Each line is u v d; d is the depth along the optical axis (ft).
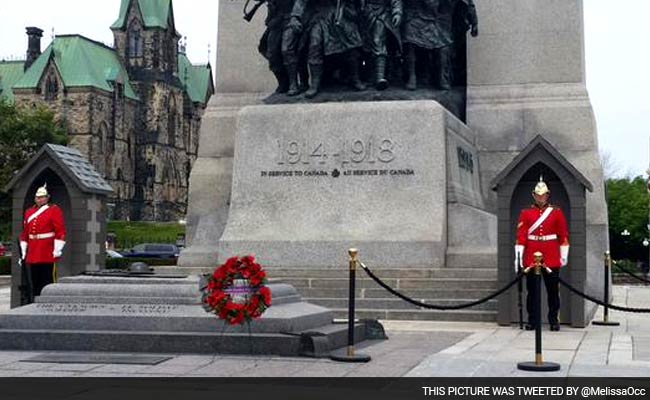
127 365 36.06
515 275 53.83
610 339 46.03
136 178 441.27
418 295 59.57
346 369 35.14
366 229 66.90
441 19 76.48
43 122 265.34
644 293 96.43
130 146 435.94
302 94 73.82
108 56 433.07
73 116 402.93
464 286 60.13
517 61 84.17
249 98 91.30
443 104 73.77
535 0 84.23
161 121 444.14
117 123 421.18
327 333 39.65
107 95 415.44
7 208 247.29
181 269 69.21
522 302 53.52
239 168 71.26
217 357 38.24
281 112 71.10
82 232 61.62
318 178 69.46
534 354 39.22
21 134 258.16
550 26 83.87
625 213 209.15
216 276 38.70
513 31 84.38
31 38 432.25
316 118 70.23
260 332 39.42
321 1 74.49
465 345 42.75
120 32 444.55
